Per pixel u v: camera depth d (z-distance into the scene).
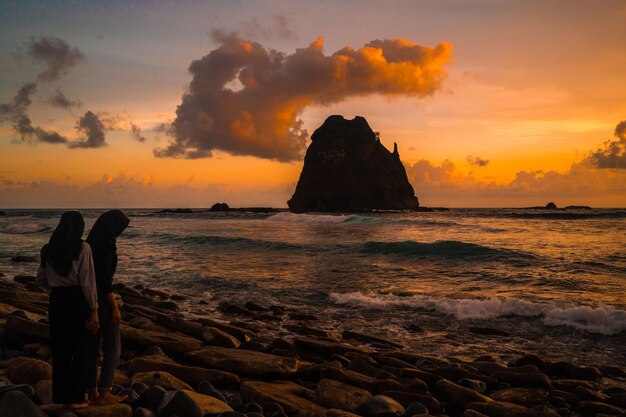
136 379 5.26
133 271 18.19
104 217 4.27
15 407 3.53
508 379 6.66
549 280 15.04
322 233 34.59
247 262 20.03
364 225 44.06
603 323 10.12
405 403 5.46
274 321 10.77
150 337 7.32
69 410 3.90
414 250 21.97
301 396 5.55
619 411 5.61
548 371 7.34
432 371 6.76
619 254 20.80
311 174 140.00
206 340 7.75
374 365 6.95
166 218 71.31
